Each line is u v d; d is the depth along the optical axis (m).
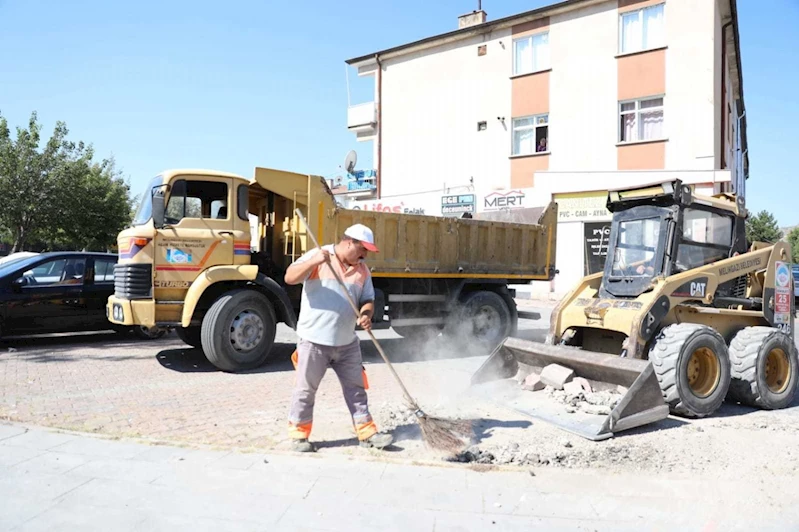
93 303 10.46
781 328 7.39
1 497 3.69
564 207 20.58
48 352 9.55
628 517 3.55
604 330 7.11
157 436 5.05
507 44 22.28
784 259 7.58
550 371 6.39
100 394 6.71
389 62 25.75
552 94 21.06
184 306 8.05
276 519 3.44
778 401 6.39
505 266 10.98
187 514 3.49
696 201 6.68
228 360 7.99
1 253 35.91
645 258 6.71
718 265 6.78
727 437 5.27
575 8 20.47
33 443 4.73
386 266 9.34
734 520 3.53
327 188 8.97
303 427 4.74
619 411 5.19
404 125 25.25
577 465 4.49
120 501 3.66
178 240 8.17
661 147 18.86
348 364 4.86
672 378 5.71
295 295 9.34
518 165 22.02
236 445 4.82
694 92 18.30
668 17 18.70
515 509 3.64
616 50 19.72
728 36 20.09
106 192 29.03
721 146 19.27
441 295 10.17
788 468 4.45
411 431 5.28
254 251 9.29
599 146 20.05
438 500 3.75
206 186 8.45
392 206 25.39
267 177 8.63
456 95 23.70
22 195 25.59
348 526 3.37
